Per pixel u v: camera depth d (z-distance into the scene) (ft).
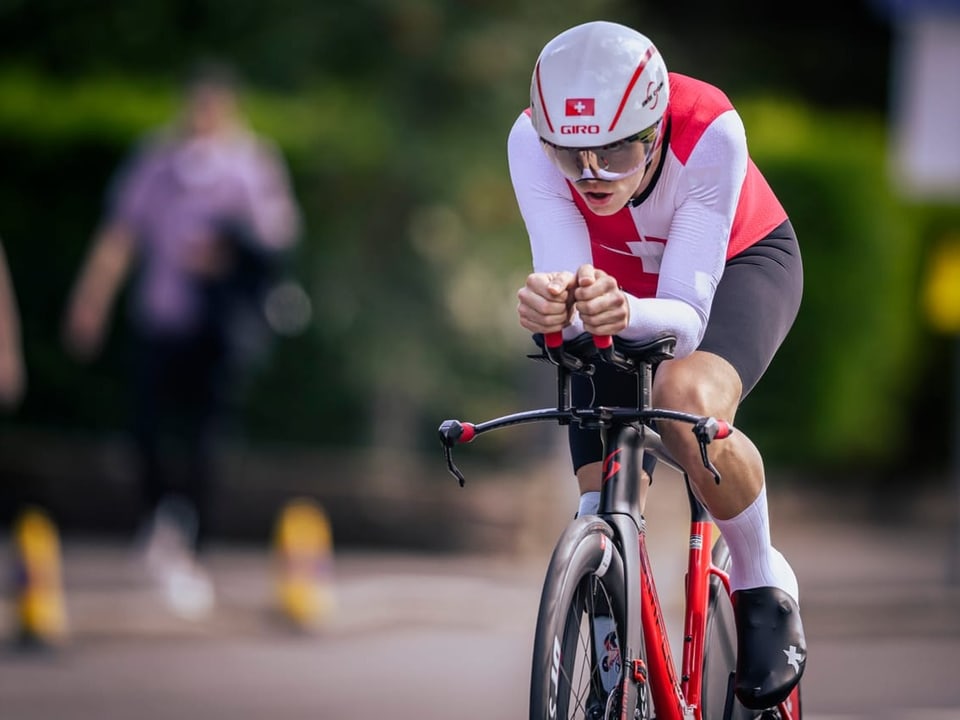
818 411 123.85
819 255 123.34
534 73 35.70
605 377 39.99
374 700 64.44
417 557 101.50
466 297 117.08
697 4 178.81
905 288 128.77
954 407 131.44
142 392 87.10
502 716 61.62
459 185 114.73
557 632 33.63
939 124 91.86
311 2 119.03
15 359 69.97
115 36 137.90
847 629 83.61
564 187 38.50
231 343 86.94
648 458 40.42
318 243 113.39
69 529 103.86
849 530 119.96
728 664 41.96
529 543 101.19
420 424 121.49
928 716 63.21
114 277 89.45
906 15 91.86
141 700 64.34
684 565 92.63
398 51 116.98
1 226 110.22
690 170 37.42
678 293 37.22
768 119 132.36
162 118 111.34
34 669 71.00
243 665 72.43
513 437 120.67
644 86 35.06
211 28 131.13
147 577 86.53
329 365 113.09
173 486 87.51
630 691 35.65
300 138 113.70
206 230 86.53
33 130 110.32
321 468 110.93
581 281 34.22
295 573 81.87
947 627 84.79
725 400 37.01
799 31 182.09
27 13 138.72
